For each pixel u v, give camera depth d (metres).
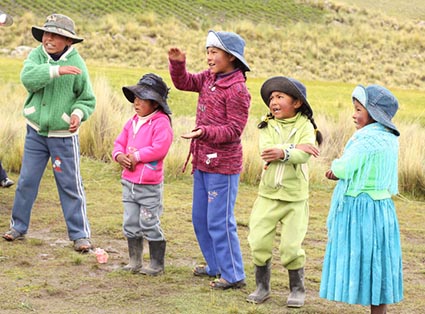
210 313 7.87
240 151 8.82
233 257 8.77
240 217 13.00
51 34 9.84
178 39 46.56
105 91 20.47
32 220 11.77
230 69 8.66
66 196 10.17
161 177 9.14
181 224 12.14
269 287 8.45
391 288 7.58
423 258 11.02
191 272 9.41
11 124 17.38
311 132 8.19
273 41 49.16
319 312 8.14
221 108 8.58
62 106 9.98
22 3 48.66
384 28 57.00
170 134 9.05
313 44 49.19
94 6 50.66
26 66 9.72
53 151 10.09
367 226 7.54
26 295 8.21
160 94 9.03
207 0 56.06
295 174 8.17
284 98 8.14
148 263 9.76
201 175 8.91
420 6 68.94
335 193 7.73
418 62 49.59
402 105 29.39
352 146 7.66
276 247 11.12
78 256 9.79
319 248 11.20
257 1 58.12
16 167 15.95
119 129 17.38
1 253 9.76
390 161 7.64
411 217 14.17
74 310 7.82
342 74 44.44
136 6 52.41
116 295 8.34
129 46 43.47
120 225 11.68
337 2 61.50
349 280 7.55
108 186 14.83
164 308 7.99
